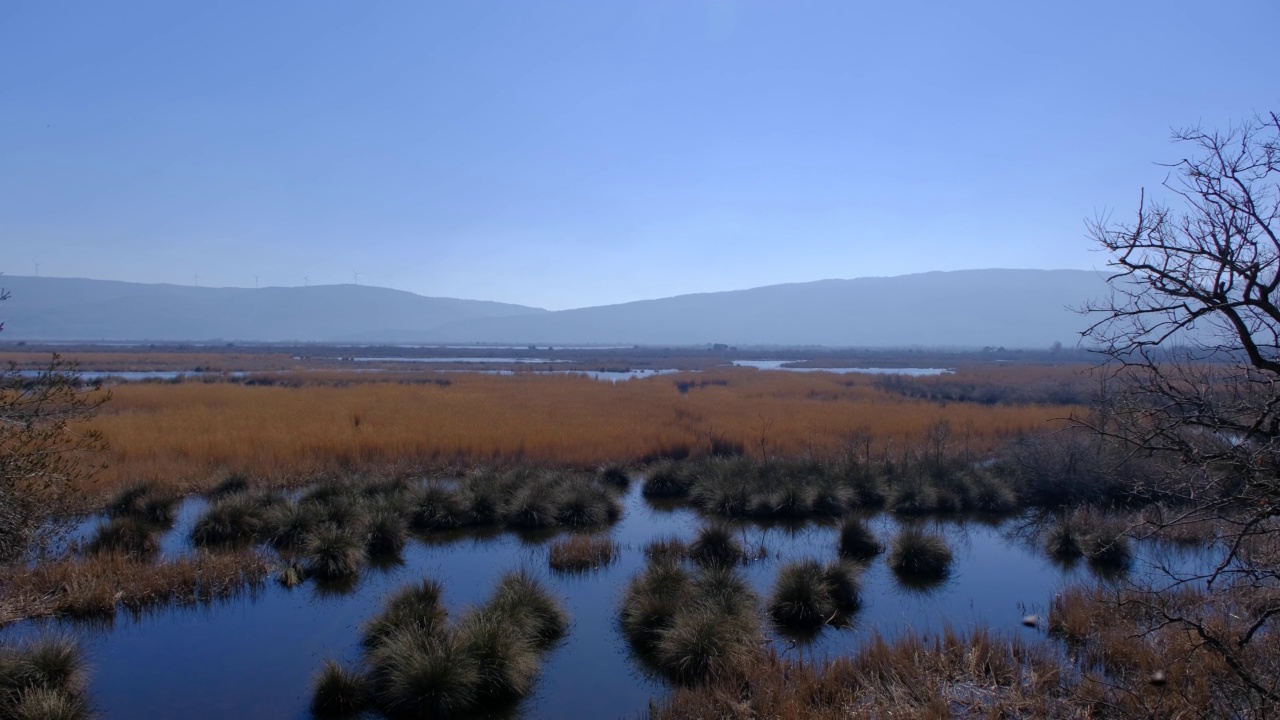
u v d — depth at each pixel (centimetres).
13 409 1139
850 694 893
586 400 4016
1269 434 577
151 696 949
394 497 1808
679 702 890
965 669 956
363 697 936
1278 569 630
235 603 1272
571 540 1576
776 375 7238
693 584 1243
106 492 1786
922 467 2253
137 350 15138
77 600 1195
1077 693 852
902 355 18150
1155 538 1623
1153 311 586
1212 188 559
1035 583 1444
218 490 1931
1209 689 787
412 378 6178
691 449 2595
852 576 1327
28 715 824
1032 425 3062
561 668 1056
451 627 1064
